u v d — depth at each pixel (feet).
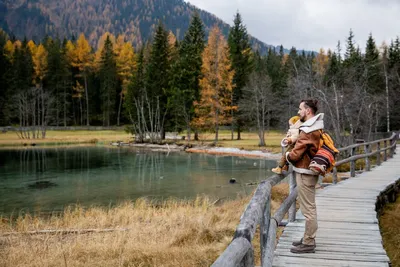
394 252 23.25
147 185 64.59
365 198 29.25
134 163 96.58
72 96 252.62
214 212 35.04
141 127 179.11
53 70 242.99
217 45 146.20
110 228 32.19
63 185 65.05
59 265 21.62
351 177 40.27
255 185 63.41
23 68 237.04
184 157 111.96
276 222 15.06
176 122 165.78
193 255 22.53
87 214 39.78
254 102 141.69
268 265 12.28
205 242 25.82
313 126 14.87
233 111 157.99
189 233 26.96
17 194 57.47
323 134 15.23
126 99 186.19
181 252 23.00
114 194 57.11
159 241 25.67
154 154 121.39
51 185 65.16
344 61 188.03
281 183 51.90
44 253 24.14
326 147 15.10
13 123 243.40
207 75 146.20
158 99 168.76
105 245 24.86
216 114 144.97
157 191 59.16
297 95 92.02
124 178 72.38
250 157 111.45
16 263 22.50
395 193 36.81
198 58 161.58
